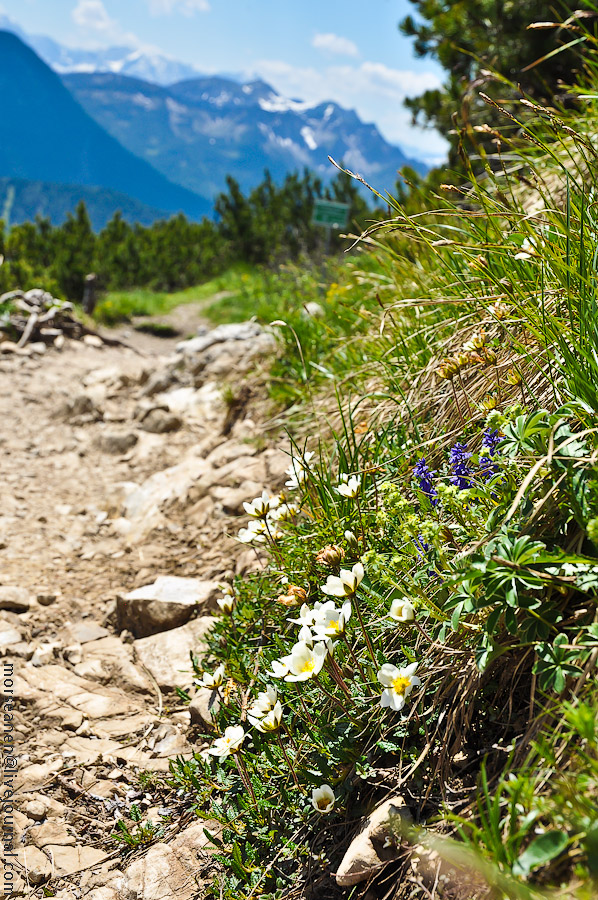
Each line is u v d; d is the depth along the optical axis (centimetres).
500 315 225
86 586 380
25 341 1143
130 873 191
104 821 219
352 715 184
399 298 371
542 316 192
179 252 2753
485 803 144
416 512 213
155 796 228
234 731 195
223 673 237
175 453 577
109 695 285
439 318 313
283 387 478
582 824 109
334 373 408
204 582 348
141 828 209
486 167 253
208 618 319
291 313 549
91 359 1118
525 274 232
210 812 202
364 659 193
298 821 180
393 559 187
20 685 292
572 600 155
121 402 766
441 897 137
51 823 219
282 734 204
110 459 600
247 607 275
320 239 2120
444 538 176
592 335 172
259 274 2006
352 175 234
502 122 466
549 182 319
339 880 155
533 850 110
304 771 188
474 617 165
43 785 235
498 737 159
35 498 518
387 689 158
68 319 1277
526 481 146
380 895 149
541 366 207
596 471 150
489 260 251
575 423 174
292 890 167
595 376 167
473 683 163
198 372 769
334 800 169
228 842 189
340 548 218
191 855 194
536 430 162
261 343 744
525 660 163
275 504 264
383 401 309
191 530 418
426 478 208
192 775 221
